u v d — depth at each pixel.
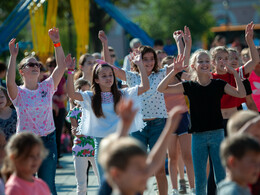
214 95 10.83
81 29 28.17
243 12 90.12
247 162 6.54
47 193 8.18
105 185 7.20
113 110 11.25
